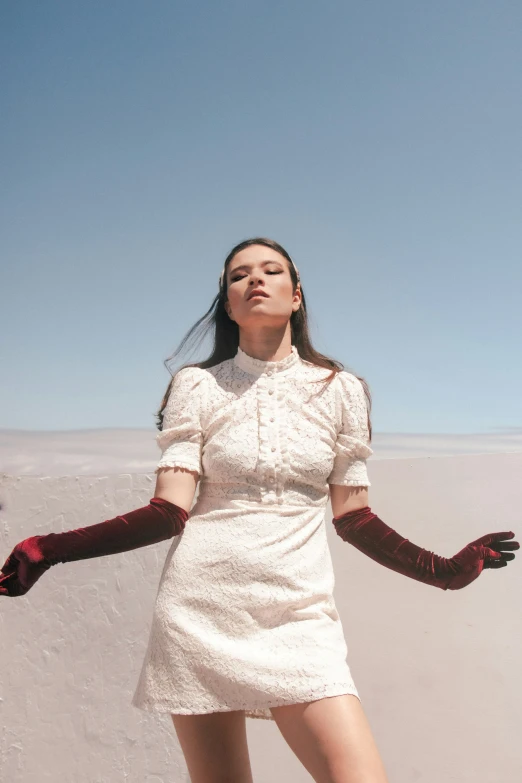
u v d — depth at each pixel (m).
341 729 1.78
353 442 2.15
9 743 3.19
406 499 3.04
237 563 1.96
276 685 1.83
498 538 2.21
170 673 1.92
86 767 3.12
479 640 2.85
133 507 3.18
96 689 3.15
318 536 2.10
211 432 2.13
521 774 2.73
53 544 1.91
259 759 3.02
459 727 2.82
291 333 2.44
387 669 2.93
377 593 2.99
